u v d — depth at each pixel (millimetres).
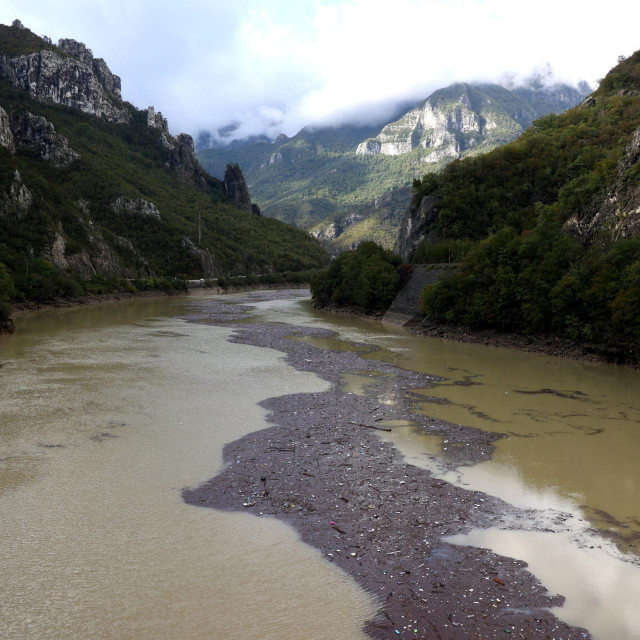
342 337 60969
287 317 86000
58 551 14727
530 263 55500
